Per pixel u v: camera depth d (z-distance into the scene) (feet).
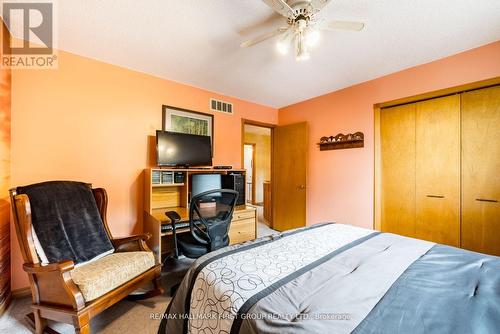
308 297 2.97
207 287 3.42
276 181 13.47
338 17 5.62
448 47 7.02
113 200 8.05
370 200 9.48
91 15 5.54
